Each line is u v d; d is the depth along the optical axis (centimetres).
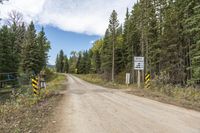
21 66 4550
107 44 6091
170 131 681
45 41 6700
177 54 3062
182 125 754
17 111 987
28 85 1998
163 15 3488
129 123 781
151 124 767
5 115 902
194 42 2673
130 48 5097
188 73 3002
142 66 2436
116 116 899
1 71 3419
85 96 1633
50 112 989
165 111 1015
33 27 5097
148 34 3584
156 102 1317
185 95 1557
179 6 3030
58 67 16212
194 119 849
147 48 3628
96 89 2366
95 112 987
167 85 1962
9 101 1311
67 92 1970
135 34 4825
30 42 4841
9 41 3759
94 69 9344
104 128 718
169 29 3083
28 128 708
